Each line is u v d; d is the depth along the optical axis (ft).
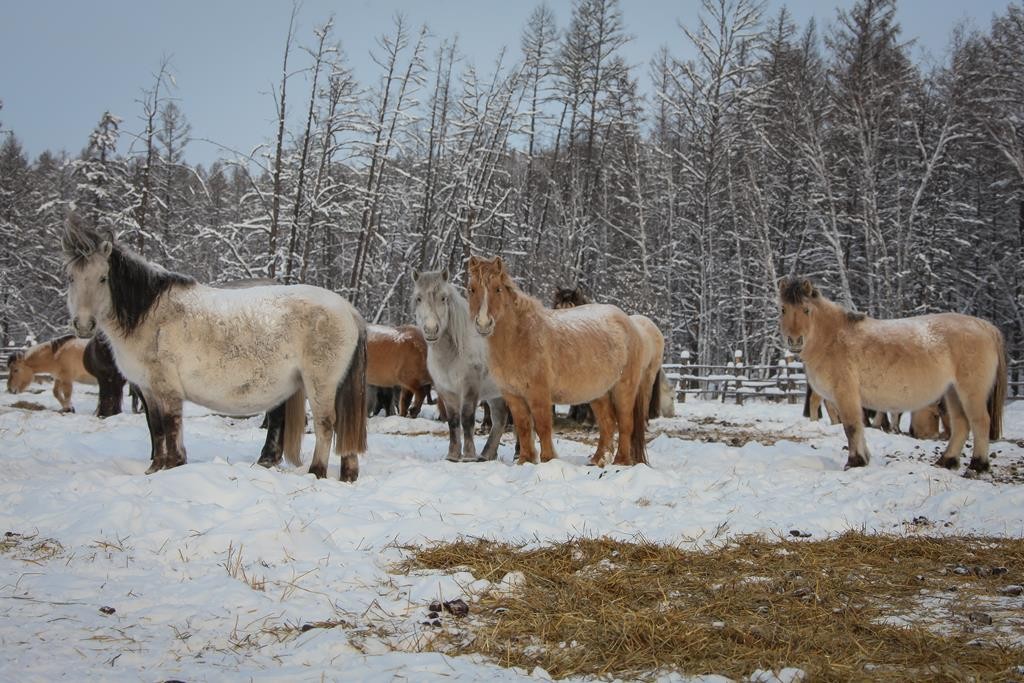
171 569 15.28
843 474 27.12
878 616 13.85
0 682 9.83
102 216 99.14
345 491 22.72
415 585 14.80
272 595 14.14
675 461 33.81
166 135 123.44
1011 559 17.62
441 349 33.17
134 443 33.06
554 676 11.21
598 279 124.98
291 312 25.22
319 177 98.58
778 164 116.37
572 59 119.75
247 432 40.09
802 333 30.48
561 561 16.48
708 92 109.60
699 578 15.89
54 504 19.26
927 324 31.12
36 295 132.26
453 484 23.97
